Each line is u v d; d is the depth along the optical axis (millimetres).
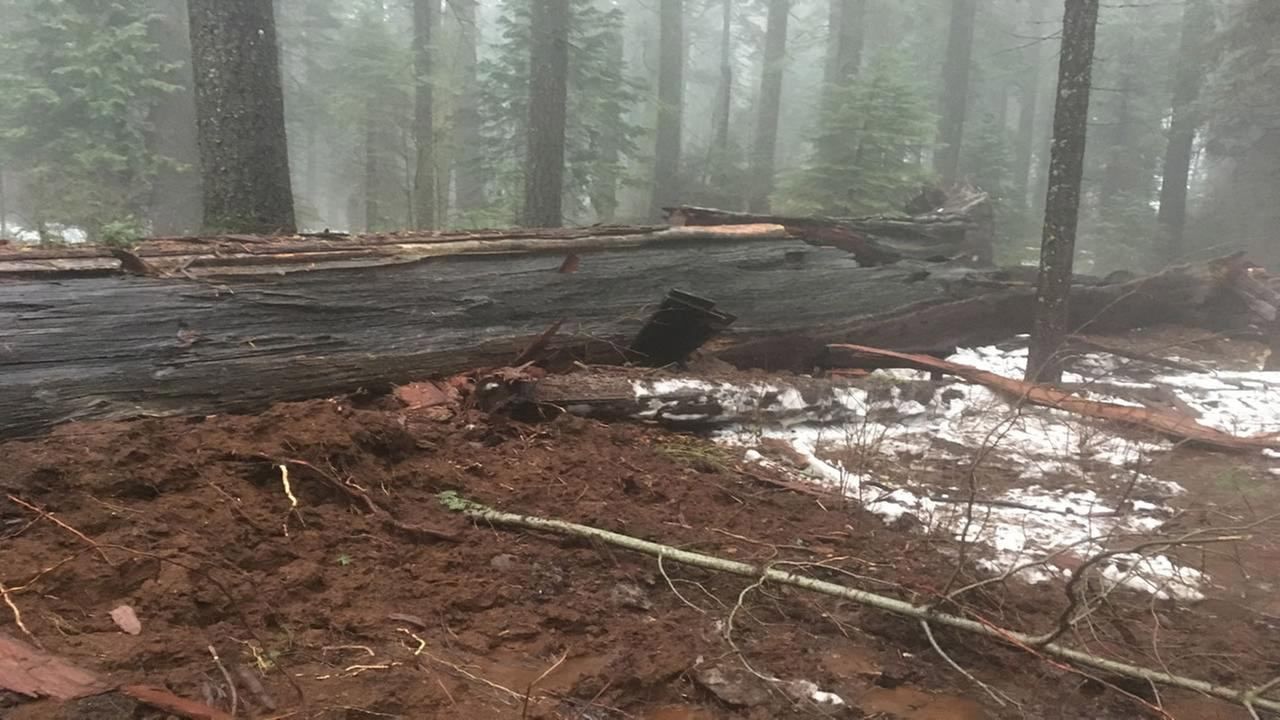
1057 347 8367
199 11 7410
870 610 3777
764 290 7918
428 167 14953
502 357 5938
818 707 2988
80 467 3414
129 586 2865
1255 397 8688
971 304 9383
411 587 3350
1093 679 3154
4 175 16672
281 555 3318
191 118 16109
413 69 16891
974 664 3520
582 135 18234
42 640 2457
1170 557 4602
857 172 14641
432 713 2549
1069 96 8086
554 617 3322
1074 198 8211
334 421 4250
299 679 2596
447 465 4500
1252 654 3732
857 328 8438
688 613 3600
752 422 6402
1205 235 21734
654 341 6730
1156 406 8016
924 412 7402
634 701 2912
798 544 4348
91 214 12719
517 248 6574
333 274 5418
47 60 14086
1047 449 6812
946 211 12281
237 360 4633
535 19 13117
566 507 4289
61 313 4234
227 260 5105
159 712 2193
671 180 21000
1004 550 4691
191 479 3604
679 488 4875
